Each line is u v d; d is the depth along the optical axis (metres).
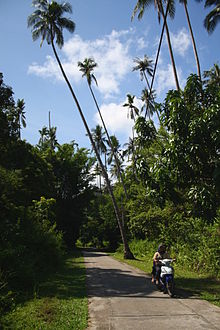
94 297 8.51
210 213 7.35
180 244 15.62
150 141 9.23
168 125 7.80
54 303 7.61
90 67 28.41
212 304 7.49
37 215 17.95
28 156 24.67
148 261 20.53
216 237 12.71
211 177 7.53
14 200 17.03
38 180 25.98
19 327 5.70
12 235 12.71
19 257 10.70
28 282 9.81
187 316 6.43
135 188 20.09
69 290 9.55
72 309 7.03
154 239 20.48
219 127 6.84
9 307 7.19
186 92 8.23
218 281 10.63
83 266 17.38
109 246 47.88
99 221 51.53
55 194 38.59
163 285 8.98
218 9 24.42
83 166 43.47
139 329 5.60
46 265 14.26
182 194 9.52
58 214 39.56
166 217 17.11
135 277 12.57
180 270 13.94
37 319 6.20
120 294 8.94
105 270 15.21
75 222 43.03
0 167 16.48
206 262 12.75
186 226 15.06
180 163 7.40
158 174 7.75
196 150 7.07
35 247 14.19
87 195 43.59
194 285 9.96
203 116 7.11
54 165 41.53
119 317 6.45
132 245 29.34
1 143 18.56
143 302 7.80
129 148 41.22
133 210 20.23
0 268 8.93
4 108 18.31
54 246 15.75
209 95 8.05
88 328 5.70
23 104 44.41
